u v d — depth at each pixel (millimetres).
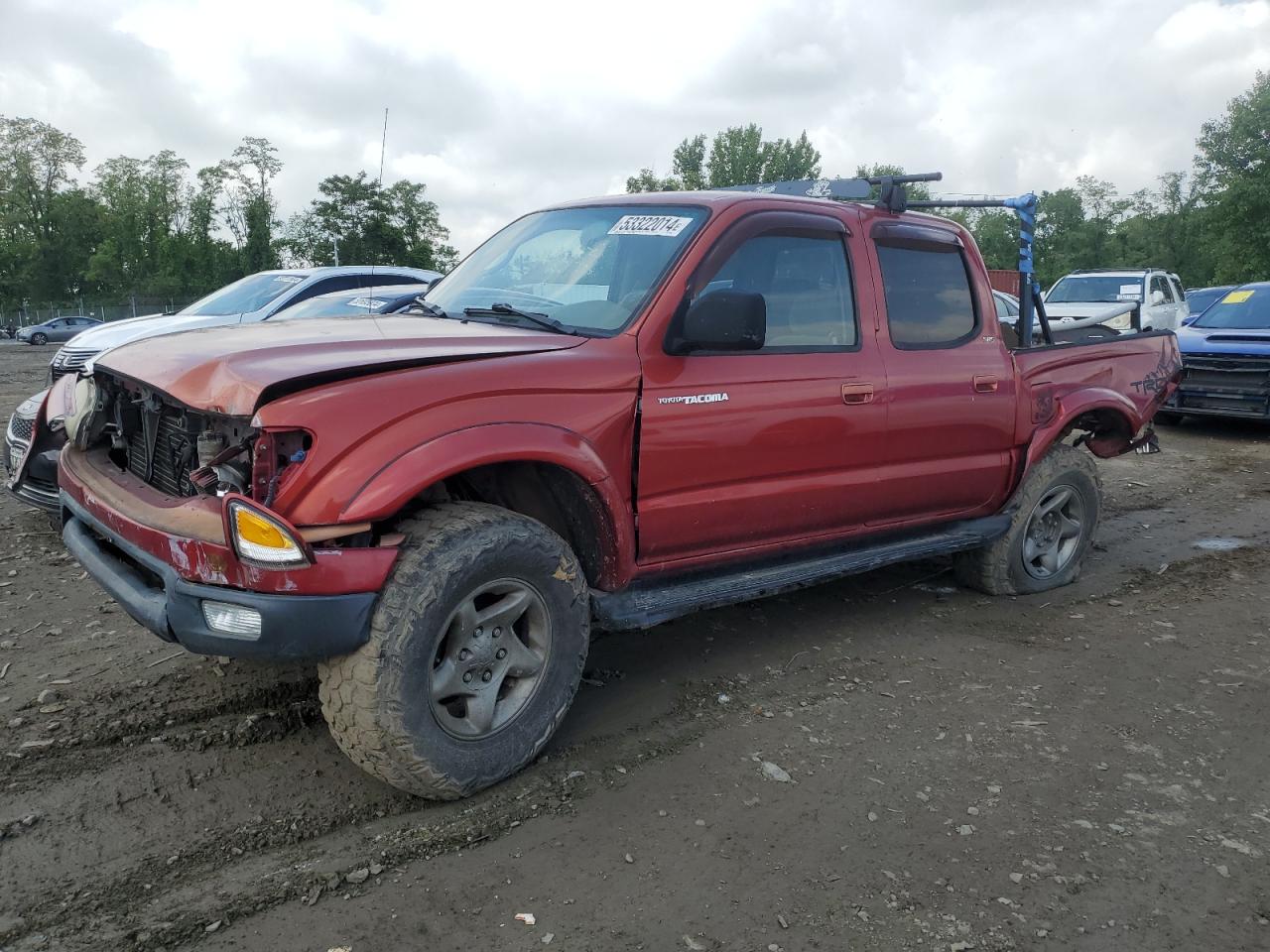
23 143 79438
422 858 2758
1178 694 4066
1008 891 2686
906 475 4391
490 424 2988
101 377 3709
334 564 2711
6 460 5770
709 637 4590
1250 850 2922
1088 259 72375
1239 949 2475
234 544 2664
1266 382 10820
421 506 3158
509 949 2398
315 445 2705
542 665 3209
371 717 2791
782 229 3912
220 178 78562
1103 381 5445
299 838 2828
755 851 2844
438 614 2857
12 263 79062
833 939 2461
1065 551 5516
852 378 4051
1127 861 2842
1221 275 45781
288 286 9359
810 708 3838
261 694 3705
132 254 83375
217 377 2861
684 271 3564
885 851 2861
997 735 3646
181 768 3189
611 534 3395
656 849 2840
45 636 4293
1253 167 43312
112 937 2377
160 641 4238
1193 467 9695
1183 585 5645
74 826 2842
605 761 3354
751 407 3691
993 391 4684
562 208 4395
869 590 5383
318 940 2404
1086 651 4547
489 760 3070
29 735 3354
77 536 3480
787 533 4047
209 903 2516
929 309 4520
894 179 4461
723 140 66375
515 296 3930
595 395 3262
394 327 3549
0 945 2332
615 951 2398
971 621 4930
